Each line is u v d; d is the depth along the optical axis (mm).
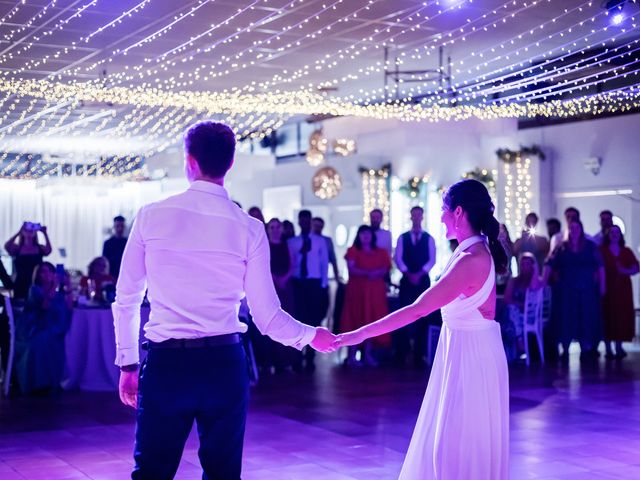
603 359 11391
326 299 10836
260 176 20734
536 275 10828
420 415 3688
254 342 10156
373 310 10750
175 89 15688
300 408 7840
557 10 10180
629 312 11461
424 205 16656
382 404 8047
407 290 10812
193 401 3271
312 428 6957
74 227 24047
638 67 12742
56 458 5988
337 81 14945
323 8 9938
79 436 6711
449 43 11984
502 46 12305
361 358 11062
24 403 8250
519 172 14641
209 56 12789
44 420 7371
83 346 9180
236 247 3309
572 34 11602
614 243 11570
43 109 16984
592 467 5754
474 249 3598
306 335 3465
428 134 12719
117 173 25016
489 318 3627
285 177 19953
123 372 3459
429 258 10836
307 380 9602
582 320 11266
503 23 10844
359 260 10789
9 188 23484
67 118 18234
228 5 9789
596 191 13797
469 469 3500
